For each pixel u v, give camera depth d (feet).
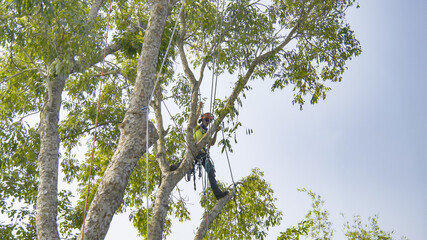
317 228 36.70
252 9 33.55
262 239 35.47
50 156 25.94
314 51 36.55
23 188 38.68
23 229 38.06
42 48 26.86
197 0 32.94
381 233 36.96
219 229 35.68
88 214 18.34
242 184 35.14
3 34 26.13
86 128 38.63
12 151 32.53
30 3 24.88
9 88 32.24
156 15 23.03
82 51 27.78
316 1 34.32
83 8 29.63
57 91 27.84
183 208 37.11
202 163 29.60
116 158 19.19
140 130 19.70
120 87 38.88
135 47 31.78
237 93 30.94
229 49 33.01
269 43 33.45
